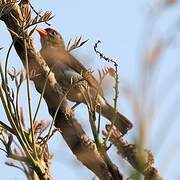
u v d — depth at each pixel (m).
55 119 6.10
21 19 6.00
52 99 6.15
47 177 5.52
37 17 6.06
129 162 4.91
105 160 5.82
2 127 5.57
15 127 5.54
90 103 6.12
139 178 3.75
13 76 5.62
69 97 8.12
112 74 5.77
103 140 5.90
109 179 5.79
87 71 6.04
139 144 3.57
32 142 5.58
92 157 5.83
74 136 5.93
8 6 5.93
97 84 5.96
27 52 6.14
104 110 9.80
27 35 6.02
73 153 5.93
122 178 5.80
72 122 6.05
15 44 6.13
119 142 5.22
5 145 5.55
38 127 5.77
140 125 3.55
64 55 6.64
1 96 5.59
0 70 5.63
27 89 5.60
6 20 6.03
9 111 5.57
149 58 3.61
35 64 6.13
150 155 4.70
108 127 5.93
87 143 5.89
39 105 5.66
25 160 5.54
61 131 5.78
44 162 5.59
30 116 5.62
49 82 6.15
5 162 5.53
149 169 4.88
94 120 6.04
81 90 6.16
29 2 6.19
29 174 5.59
